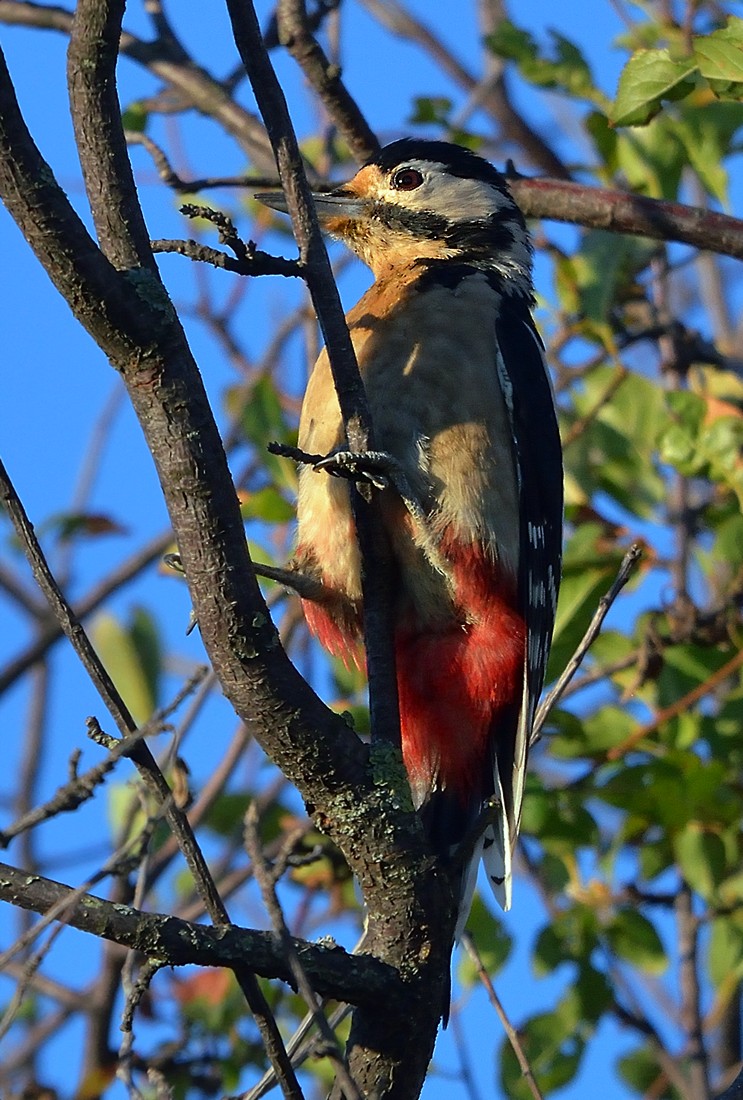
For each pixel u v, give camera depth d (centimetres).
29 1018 1188
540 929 1078
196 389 664
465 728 927
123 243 662
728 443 1112
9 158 622
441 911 695
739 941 1091
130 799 1123
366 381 919
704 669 1108
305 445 934
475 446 910
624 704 1168
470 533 901
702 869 1063
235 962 633
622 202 1092
